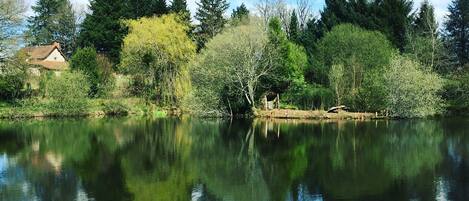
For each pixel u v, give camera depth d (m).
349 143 28.03
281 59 47.16
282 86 48.47
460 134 31.69
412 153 24.38
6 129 36.78
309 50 61.69
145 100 52.59
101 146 27.97
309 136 31.34
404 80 41.84
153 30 50.12
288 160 22.95
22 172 20.41
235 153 25.12
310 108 46.81
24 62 47.97
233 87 45.47
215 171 20.55
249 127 37.31
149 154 25.05
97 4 74.88
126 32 72.50
